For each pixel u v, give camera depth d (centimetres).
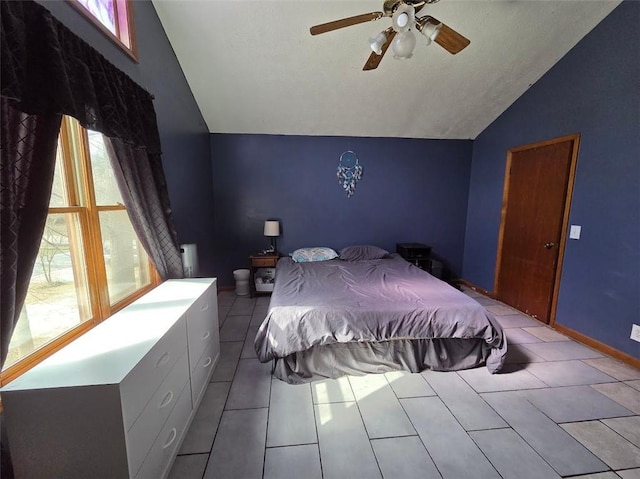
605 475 138
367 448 153
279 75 296
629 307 227
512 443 156
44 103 107
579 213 266
